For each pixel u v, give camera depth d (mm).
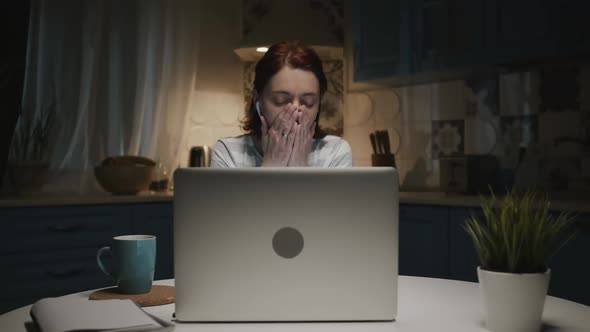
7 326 914
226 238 896
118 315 837
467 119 3123
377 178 894
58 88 2941
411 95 3330
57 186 2951
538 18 2518
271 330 873
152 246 1117
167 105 3361
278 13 3285
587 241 2121
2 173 2605
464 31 2797
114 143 3170
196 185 893
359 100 3525
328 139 1899
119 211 2682
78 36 2982
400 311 991
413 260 2709
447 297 1104
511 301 843
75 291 2551
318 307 905
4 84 2580
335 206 892
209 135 3648
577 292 2154
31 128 2863
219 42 3682
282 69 1620
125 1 3188
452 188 2846
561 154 2783
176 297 908
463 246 2475
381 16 3117
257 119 1834
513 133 2947
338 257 897
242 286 899
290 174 887
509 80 2959
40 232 2443
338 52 3393
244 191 891
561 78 2775
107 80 3137
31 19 2859
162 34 3320
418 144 3312
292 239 897
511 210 873
